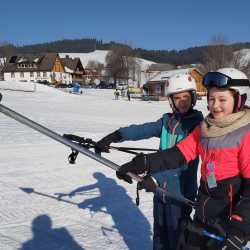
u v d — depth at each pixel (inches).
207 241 97.7
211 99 97.2
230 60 2470.5
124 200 224.7
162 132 129.1
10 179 260.5
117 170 108.0
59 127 548.1
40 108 937.5
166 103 1438.2
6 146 380.5
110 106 1144.2
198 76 1898.4
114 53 3257.9
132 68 3275.1
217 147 95.0
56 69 3211.1
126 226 186.9
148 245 167.3
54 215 196.9
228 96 95.0
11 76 3243.1
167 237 129.3
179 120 125.9
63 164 309.7
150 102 1455.5
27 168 293.0
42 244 163.6
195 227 98.7
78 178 269.6
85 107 1058.7
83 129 537.0
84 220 191.9
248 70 2263.8
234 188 94.1
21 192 232.5
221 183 94.9
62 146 388.2
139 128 131.7
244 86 96.0
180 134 124.8
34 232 175.2
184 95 124.7
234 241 86.0
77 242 166.9
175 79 125.1
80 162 318.3
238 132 92.9
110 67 3275.1
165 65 3595.0
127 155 359.3
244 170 91.5
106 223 189.5
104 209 208.7
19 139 422.0
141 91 2058.3
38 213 198.7
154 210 131.8
